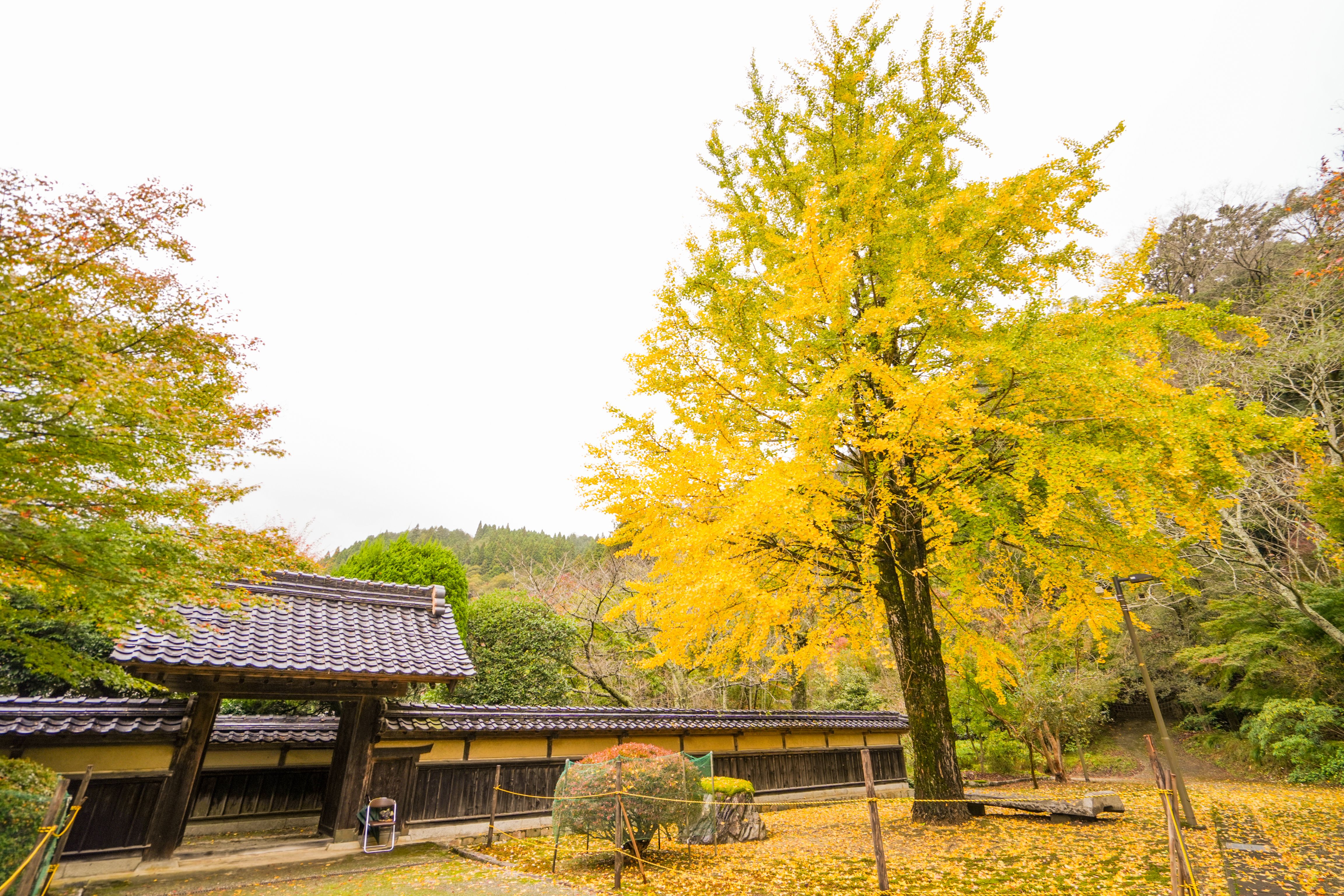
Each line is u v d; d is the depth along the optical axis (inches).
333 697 342.0
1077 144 233.5
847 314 260.1
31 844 178.4
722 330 295.3
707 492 271.1
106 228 170.2
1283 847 271.3
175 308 185.3
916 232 265.1
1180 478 222.1
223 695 310.8
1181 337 644.7
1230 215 872.9
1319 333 522.3
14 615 186.4
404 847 325.1
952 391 211.0
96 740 285.0
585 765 297.6
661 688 726.5
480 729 375.2
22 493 162.2
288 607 221.1
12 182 155.9
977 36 293.0
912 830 294.5
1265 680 646.5
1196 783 582.2
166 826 287.3
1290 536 622.8
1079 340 224.5
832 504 264.5
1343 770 513.3
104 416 154.6
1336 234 600.4
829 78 304.8
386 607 402.9
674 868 271.9
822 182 293.6
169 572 177.3
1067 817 313.0
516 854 315.9
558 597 788.0
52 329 149.9
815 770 524.1
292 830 371.9
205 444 184.5
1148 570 296.7
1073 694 622.2
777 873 248.4
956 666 443.5
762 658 577.3
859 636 368.5
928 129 292.5
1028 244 257.3
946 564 350.6
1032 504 275.1
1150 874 219.1
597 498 281.3
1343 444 511.5
